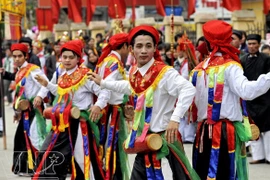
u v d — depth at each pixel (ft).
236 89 34.53
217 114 35.22
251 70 55.77
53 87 43.80
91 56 68.95
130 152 34.24
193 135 70.54
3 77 60.64
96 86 42.11
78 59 43.34
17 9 70.49
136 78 34.24
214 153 35.47
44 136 52.65
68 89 42.52
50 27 154.10
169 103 34.09
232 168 35.55
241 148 36.37
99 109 41.50
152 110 33.94
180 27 128.57
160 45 76.84
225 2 103.86
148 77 33.81
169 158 34.22
